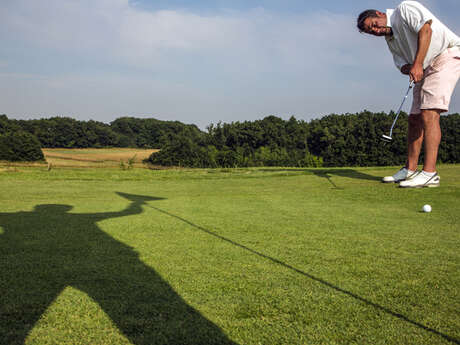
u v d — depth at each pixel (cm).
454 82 679
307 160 5247
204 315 178
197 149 5181
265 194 723
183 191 808
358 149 5003
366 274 238
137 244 318
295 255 283
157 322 171
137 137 9200
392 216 464
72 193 772
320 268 250
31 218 451
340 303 192
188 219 445
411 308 186
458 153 4597
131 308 186
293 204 580
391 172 1033
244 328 165
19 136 5041
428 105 684
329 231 374
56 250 297
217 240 334
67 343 152
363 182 852
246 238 341
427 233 363
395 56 726
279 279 228
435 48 655
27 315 178
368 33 707
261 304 190
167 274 238
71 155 5712
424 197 616
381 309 184
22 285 218
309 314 179
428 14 641
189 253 289
